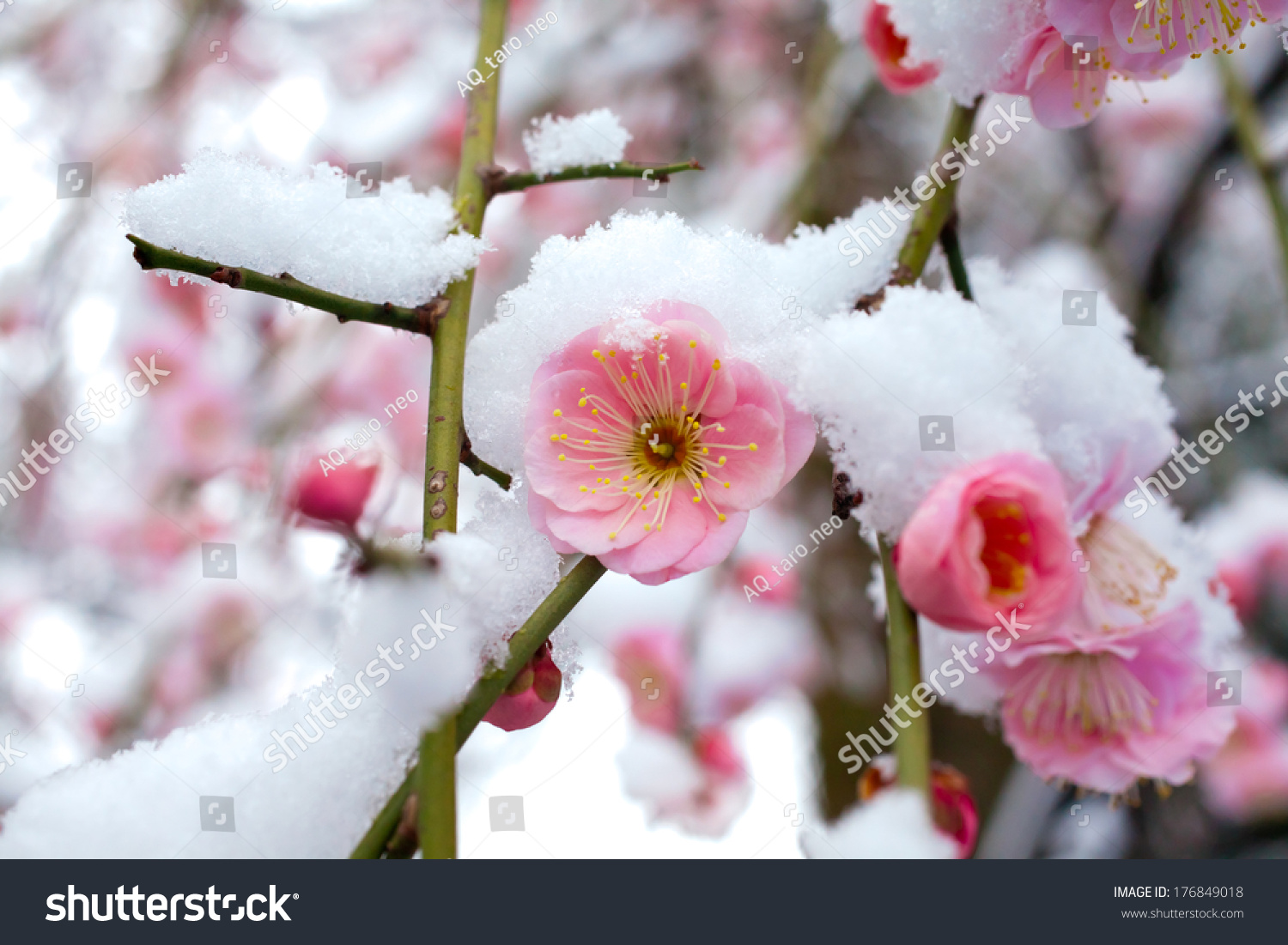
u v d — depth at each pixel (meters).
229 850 0.24
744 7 0.51
